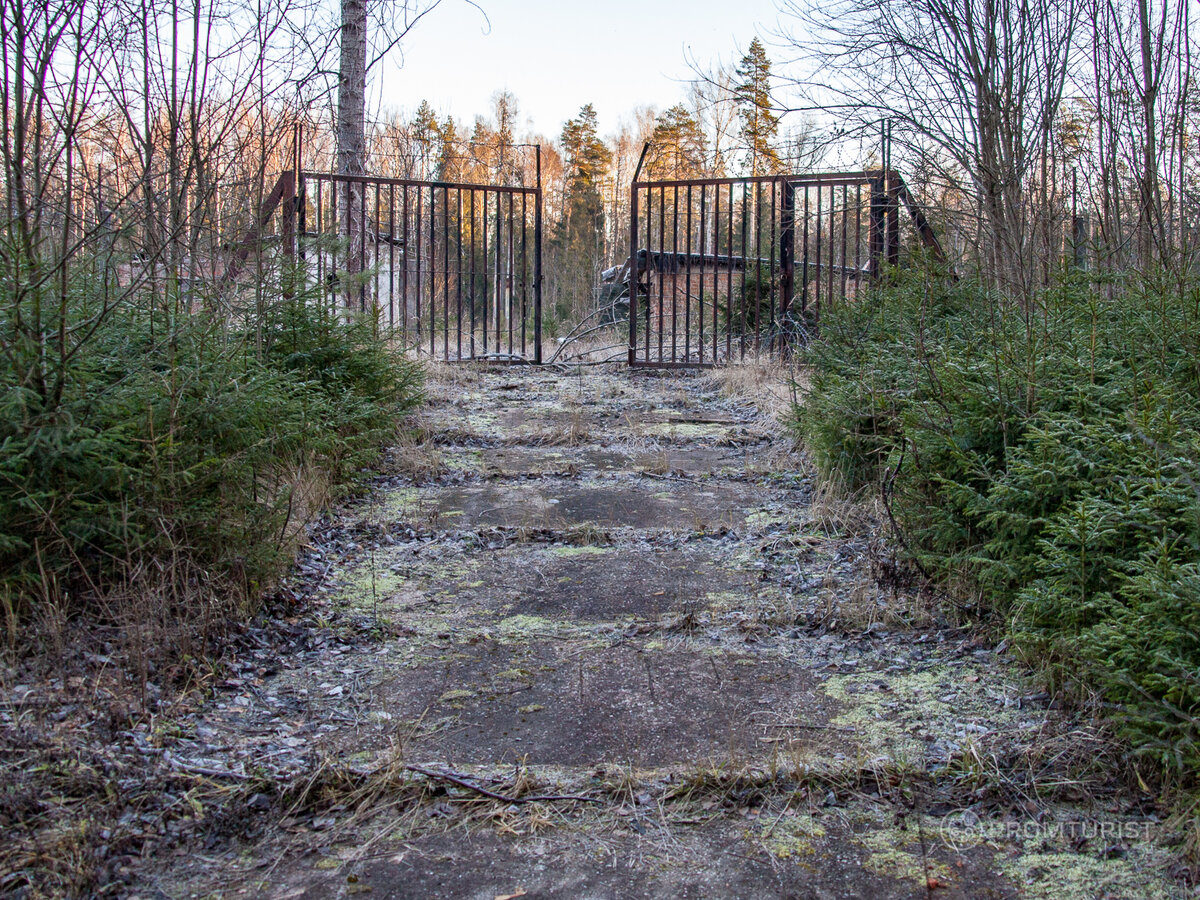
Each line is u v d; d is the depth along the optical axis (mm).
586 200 40938
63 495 3604
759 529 5449
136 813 2588
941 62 7938
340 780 2795
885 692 3459
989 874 2396
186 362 4293
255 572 4160
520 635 4055
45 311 3803
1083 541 3201
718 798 2742
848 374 6449
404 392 7387
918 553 4379
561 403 9031
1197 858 2369
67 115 3938
